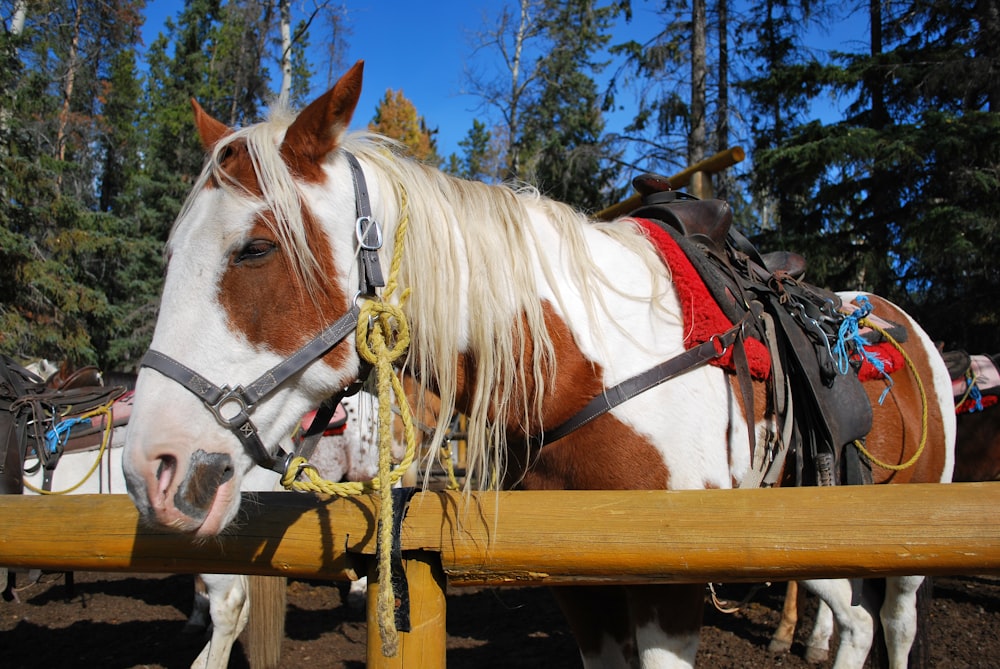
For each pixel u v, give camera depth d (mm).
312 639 3740
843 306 2230
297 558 1228
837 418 1707
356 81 1301
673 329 1532
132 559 1310
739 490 1142
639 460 1435
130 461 1101
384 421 1197
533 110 14281
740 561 1079
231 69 13898
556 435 1488
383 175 1432
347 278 1319
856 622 2262
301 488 1196
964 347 7559
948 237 6922
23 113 10773
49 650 3584
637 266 1610
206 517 1130
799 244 8367
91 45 14836
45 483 3115
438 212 1438
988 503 1007
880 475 1964
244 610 2980
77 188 15484
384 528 1107
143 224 17891
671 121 9875
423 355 1388
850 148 7531
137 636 3799
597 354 1475
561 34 14172
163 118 18016
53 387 4418
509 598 4422
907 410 2084
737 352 1562
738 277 1769
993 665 3104
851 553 1031
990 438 3541
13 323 9727
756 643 3486
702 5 9477
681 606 1427
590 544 1131
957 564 996
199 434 1151
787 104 9359
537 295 1476
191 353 1172
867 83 8797
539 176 10383
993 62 7566
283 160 1293
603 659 1653
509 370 1440
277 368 1229
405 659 1167
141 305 15734
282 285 1240
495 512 1175
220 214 1219
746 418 1544
